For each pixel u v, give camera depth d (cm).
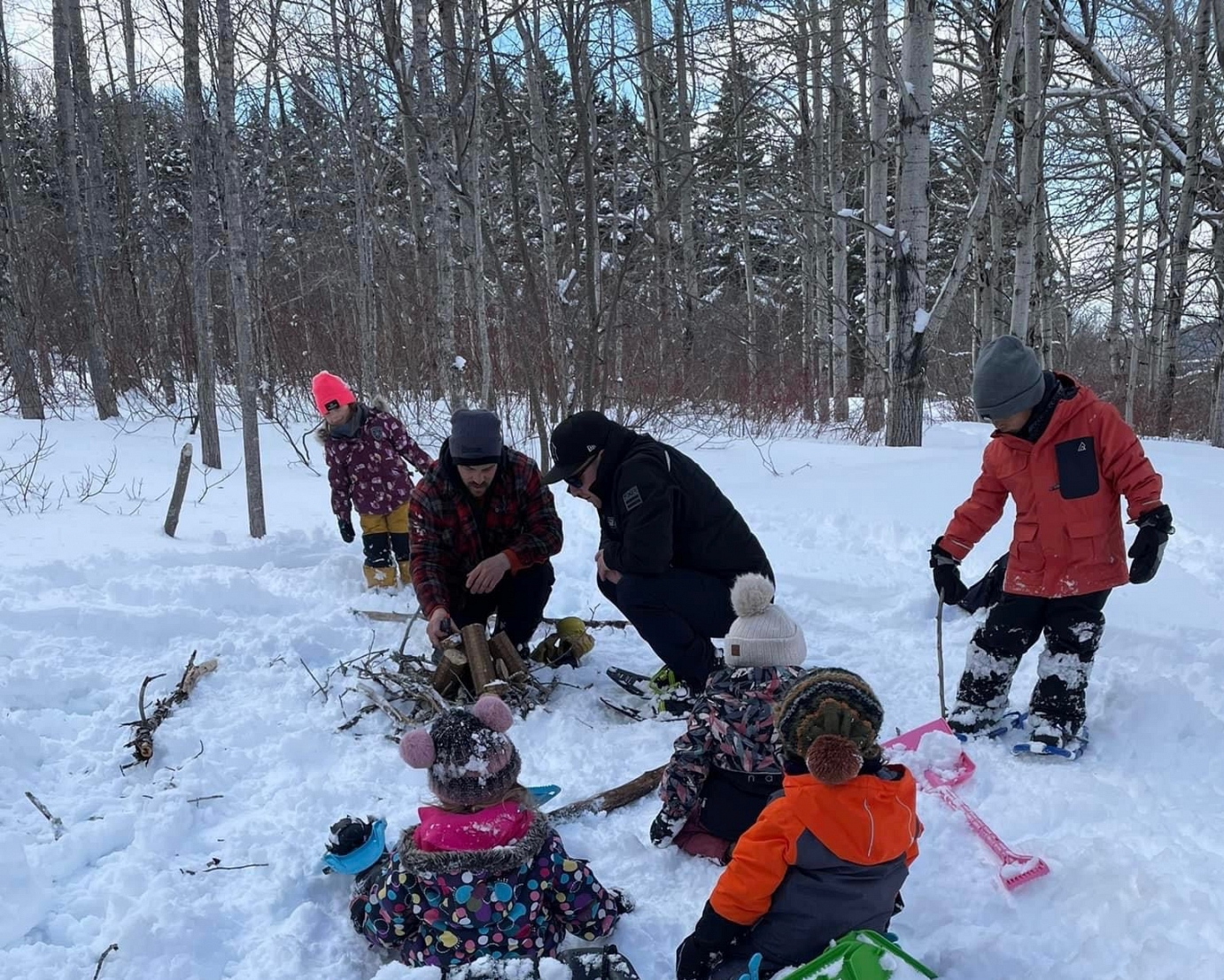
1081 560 326
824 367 1845
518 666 394
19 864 260
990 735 354
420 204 1372
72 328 1440
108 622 441
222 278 1602
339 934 249
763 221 2164
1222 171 1411
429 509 408
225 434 1111
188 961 234
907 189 966
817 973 199
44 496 701
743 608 284
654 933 249
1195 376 2114
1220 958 213
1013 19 861
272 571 567
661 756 344
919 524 645
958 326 2397
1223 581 520
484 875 227
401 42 784
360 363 1287
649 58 1238
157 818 295
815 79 1488
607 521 391
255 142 1808
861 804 209
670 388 1276
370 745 355
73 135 1134
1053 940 236
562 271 1396
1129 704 352
